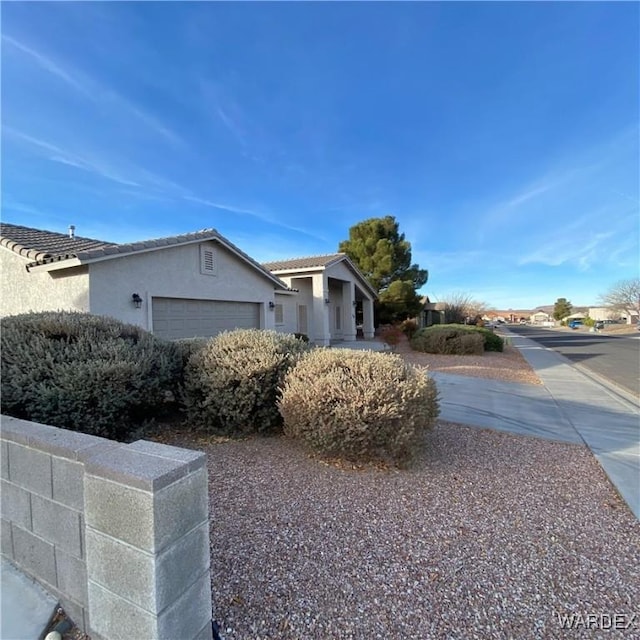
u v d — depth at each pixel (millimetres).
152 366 4508
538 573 2340
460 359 14227
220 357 4719
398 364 4434
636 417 6473
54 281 8969
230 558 2406
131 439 4371
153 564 1466
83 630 1820
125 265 9062
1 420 2369
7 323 4129
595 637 1853
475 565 2400
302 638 1811
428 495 3402
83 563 1786
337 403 3926
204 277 11125
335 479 3678
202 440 4668
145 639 1506
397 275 26766
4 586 2047
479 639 1825
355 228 27812
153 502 1452
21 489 2094
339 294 23266
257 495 3303
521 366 13148
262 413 4719
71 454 1797
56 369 3703
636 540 2736
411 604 2049
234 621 1896
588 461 4371
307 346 5633
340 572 2299
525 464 4242
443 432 5406
